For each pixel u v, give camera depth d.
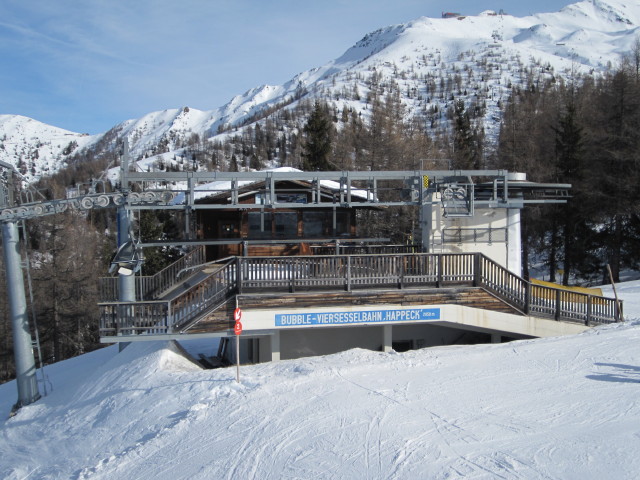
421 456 8.38
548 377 11.89
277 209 23.56
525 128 54.94
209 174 16.22
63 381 17.73
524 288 16.39
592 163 35.94
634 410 9.86
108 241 46.09
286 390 11.51
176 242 19.39
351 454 8.61
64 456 10.88
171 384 12.84
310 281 15.31
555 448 8.48
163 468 8.90
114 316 14.80
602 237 36.97
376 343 17.12
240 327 12.47
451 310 15.96
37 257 37.56
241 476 8.27
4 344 36.97
